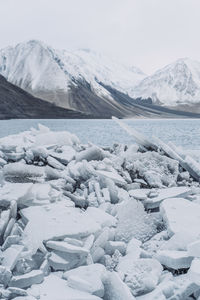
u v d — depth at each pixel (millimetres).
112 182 8703
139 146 12680
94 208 7621
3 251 5570
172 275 5391
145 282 4875
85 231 6168
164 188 10039
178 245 6129
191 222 6977
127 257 5934
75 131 68250
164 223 7492
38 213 6789
